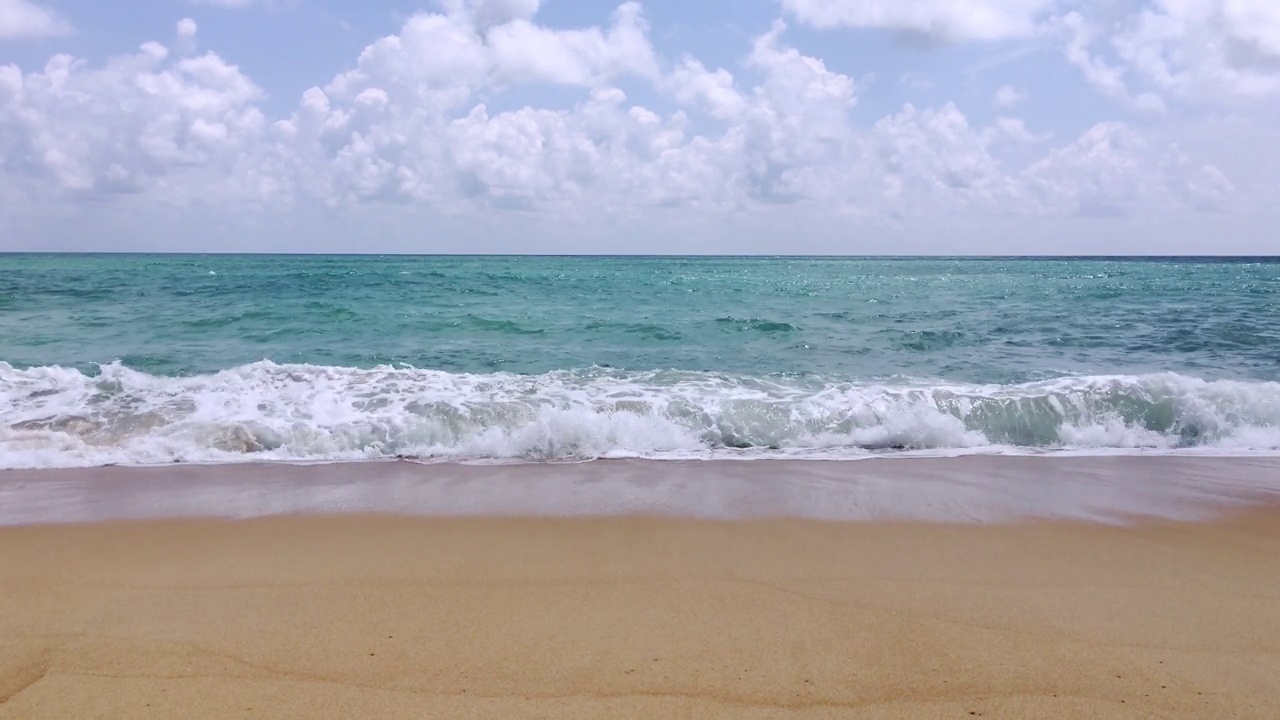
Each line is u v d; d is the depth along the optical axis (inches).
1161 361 530.3
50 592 165.6
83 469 286.4
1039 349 575.5
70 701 120.3
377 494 253.4
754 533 212.1
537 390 388.5
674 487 264.2
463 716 116.4
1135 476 283.7
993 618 154.7
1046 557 193.6
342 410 351.6
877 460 310.0
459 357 520.4
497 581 173.5
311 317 701.3
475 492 256.8
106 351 526.6
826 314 783.7
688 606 159.5
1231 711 120.3
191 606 158.1
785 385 414.3
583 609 157.5
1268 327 692.1
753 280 1482.5
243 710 118.0
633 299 940.6
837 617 154.4
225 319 671.1
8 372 392.2
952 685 127.3
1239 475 286.0
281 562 186.1
